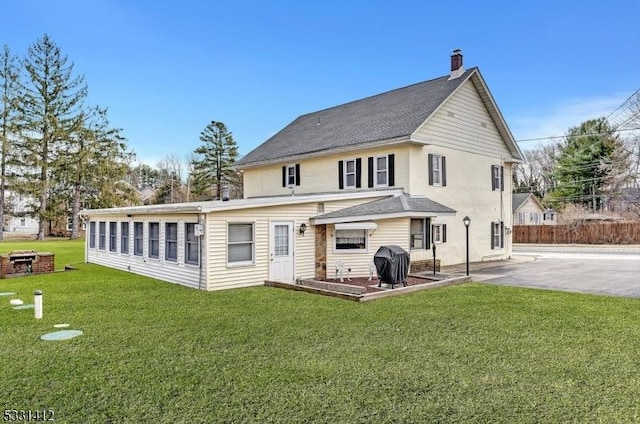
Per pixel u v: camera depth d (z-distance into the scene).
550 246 32.34
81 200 38.28
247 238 12.33
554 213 44.41
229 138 50.66
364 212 14.00
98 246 18.62
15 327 7.50
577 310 8.91
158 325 7.66
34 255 15.23
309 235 13.70
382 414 4.16
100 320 8.03
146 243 14.63
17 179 34.75
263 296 10.55
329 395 4.61
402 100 20.38
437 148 17.84
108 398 4.55
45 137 36.00
